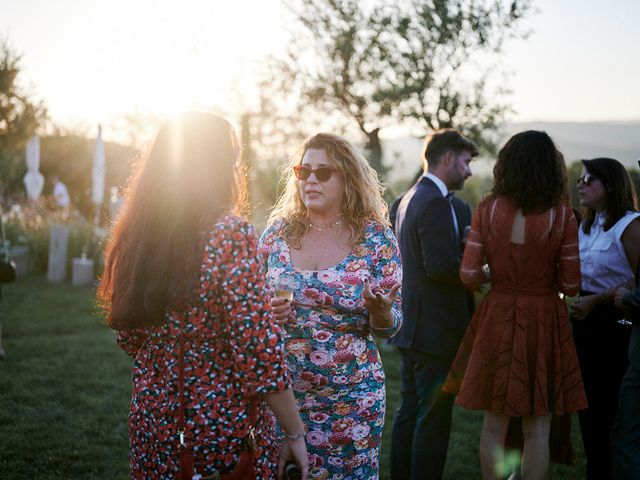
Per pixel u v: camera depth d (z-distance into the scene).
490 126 7.09
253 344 1.78
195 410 1.82
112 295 1.91
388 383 6.00
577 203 5.58
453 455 4.39
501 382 3.04
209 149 1.91
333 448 2.50
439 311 3.46
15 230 12.91
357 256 2.58
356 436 2.51
